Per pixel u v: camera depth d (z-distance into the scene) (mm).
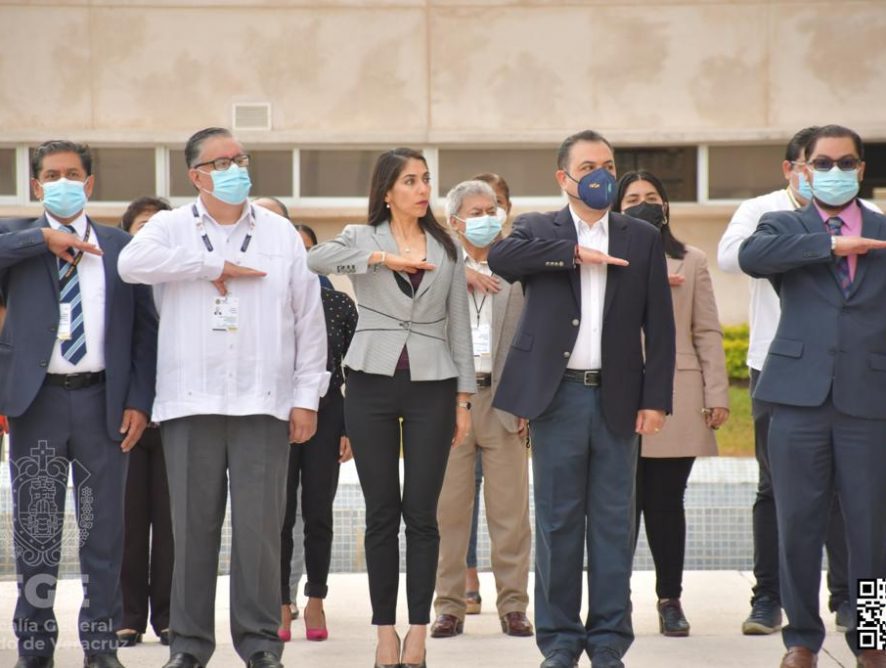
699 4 24578
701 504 16906
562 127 24656
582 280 10789
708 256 25266
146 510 12609
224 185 10406
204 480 10617
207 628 10742
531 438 10992
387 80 24625
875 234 10594
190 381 10492
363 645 12711
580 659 11898
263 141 24422
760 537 12977
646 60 24641
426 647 12516
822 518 10500
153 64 24453
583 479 10781
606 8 24578
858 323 10359
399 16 24578
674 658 11836
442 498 13203
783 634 10820
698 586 15289
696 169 25078
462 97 24641
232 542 10711
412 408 10828
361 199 25016
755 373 12602
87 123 24438
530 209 24891
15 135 24234
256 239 10742
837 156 10422
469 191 12859
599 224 10930
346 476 18578
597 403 10703
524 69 24625
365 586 15664
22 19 24297
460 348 11102
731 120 24703
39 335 10656
